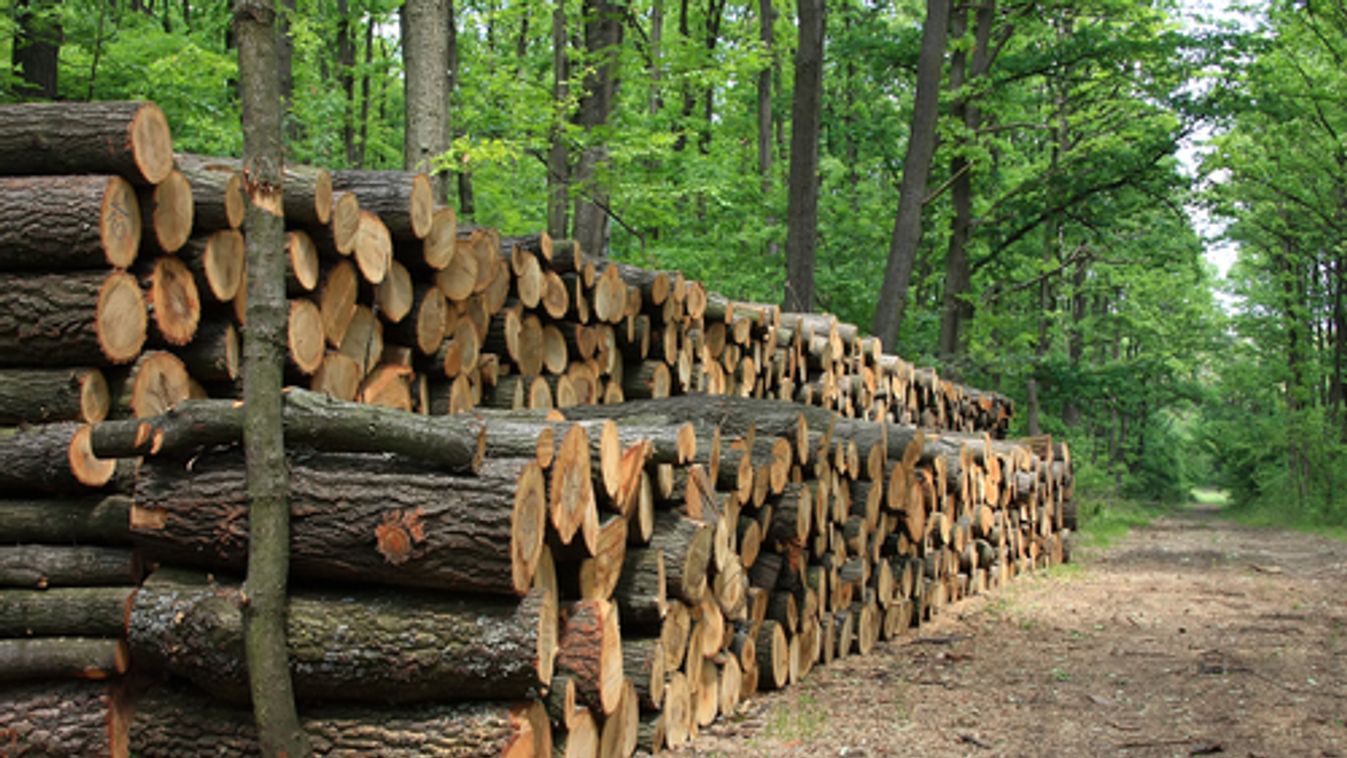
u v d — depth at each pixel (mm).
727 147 22156
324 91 15531
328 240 5035
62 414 4215
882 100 26469
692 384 8578
